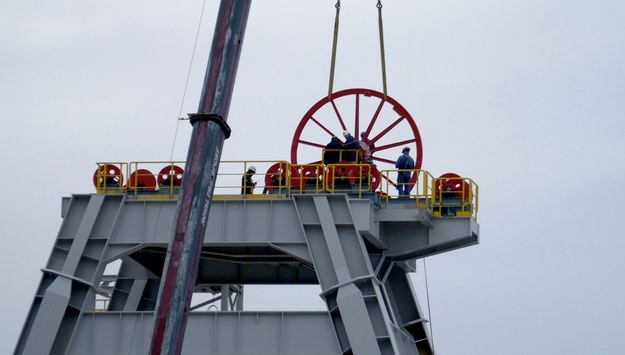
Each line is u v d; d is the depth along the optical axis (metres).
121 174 52.25
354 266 49.81
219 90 42.09
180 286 39.97
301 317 49.59
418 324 57.53
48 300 49.31
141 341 49.50
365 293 49.53
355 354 48.19
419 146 57.19
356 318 48.50
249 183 52.41
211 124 41.59
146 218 51.09
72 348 49.47
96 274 50.19
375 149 57.41
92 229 50.75
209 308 61.50
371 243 53.12
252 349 49.34
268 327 49.56
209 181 41.19
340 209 50.72
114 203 51.38
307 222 50.69
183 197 40.84
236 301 63.94
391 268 55.03
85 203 51.56
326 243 49.94
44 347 48.91
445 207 53.88
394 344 48.47
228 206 51.19
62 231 51.00
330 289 49.25
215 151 41.47
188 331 49.59
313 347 49.25
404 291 57.88
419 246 53.41
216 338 49.47
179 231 40.53
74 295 50.09
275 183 52.09
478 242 54.38
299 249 50.53
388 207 52.75
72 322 49.88
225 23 42.84
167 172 52.50
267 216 50.97
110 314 49.81
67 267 50.06
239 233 50.81
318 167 52.03
